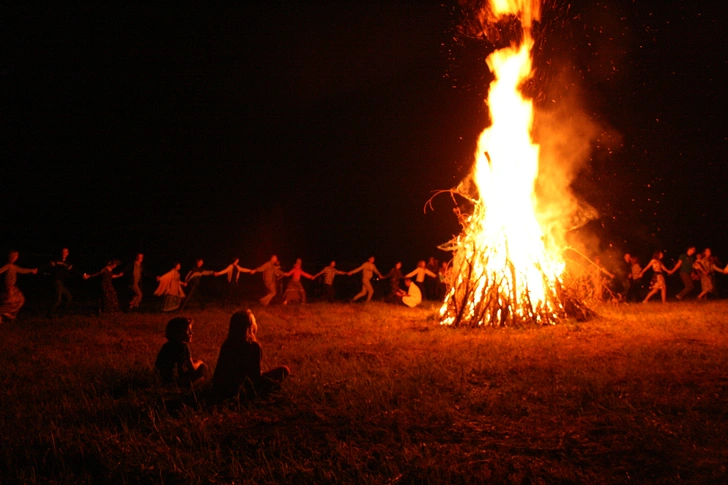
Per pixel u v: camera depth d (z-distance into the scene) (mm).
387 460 4328
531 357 7906
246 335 6055
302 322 13281
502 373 6914
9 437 4824
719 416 5062
